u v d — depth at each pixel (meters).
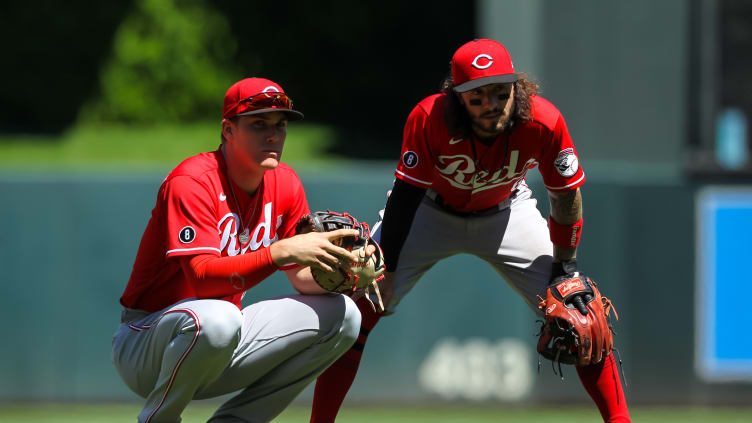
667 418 20.20
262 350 11.02
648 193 21.41
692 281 21.36
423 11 58.16
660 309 21.34
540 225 13.61
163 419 10.91
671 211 21.42
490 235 13.45
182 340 10.39
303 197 11.98
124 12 50.22
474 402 21.34
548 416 20.45
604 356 12.54
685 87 21.89
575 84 22.11
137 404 20.94
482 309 21.42
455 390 21.33
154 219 11.22
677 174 21.69
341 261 10.81
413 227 13.52
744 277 21.38
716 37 21.95
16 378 20.67
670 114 21.89
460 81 11.31
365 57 58.28
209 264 10.55
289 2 55.28
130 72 49.31
